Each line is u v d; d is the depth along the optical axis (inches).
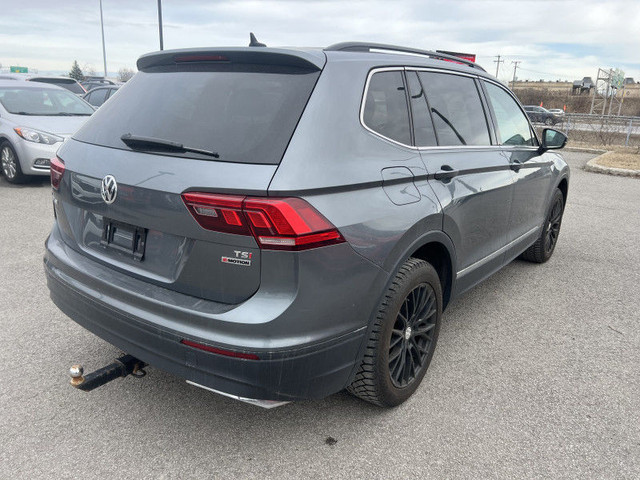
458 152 125.3
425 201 107.1
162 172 87.8
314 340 85.1
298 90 90.3
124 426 104.3
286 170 81.2
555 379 125.8
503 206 147.4
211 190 81.3
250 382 82.7
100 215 101.5
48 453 95.9
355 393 106.0
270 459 96.3
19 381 117.6
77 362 126.1
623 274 203.6
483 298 176.2
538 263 213.9
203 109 93.0
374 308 96.3
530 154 169.2
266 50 93.9
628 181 453.7
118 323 94.3
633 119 824.9
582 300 176.2
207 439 101.3
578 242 248.8
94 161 100.7
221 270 83.4
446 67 131.1
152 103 100.7
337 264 86.1
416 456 98.0
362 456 97.7
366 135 97.1
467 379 124.6
